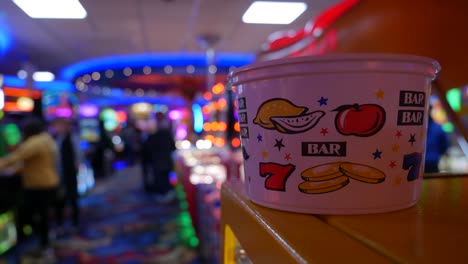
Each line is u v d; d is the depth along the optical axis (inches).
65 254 131.3
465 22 36.5
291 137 21.7
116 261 124.6
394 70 20.4
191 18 205.6
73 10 186.9
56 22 207.9
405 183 21.8
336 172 21.0
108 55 318.7
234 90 26.7
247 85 23.7
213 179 129.1
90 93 527.2
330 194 21.1
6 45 257.8
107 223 171.9
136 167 404.2
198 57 350.6
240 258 27.1
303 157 21.5
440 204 23.6
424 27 40.4
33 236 147.6
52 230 159.8
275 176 22.7
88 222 173.9
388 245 15.8
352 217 20.7
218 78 402.0
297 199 21.9
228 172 107.7
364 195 20.9
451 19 37.9
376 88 20.3
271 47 123.3
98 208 203.9
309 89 20.7
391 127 20.9
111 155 339.6
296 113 21.3
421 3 40.6
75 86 451.8
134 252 132.9
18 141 207.6
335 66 20.1
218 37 242.1
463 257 14.2
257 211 22.7
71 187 162.4
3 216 129.9
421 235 17.1
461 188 28.8
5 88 312.7
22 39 243.4
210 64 278.1
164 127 227.0
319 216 21.6
